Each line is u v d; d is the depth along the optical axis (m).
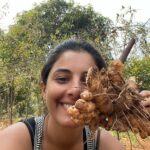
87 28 5.35
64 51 0.46
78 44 0.47
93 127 0.42
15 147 0.48
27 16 3.95
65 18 5.51
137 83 0.44
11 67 2.94
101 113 0.42
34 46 2.96
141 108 0.44
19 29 3.37
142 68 2.75
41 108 2.97
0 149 0.48
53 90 0.45
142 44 2.23
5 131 0.50
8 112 3.41
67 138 0.49
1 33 3.47
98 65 0.47
